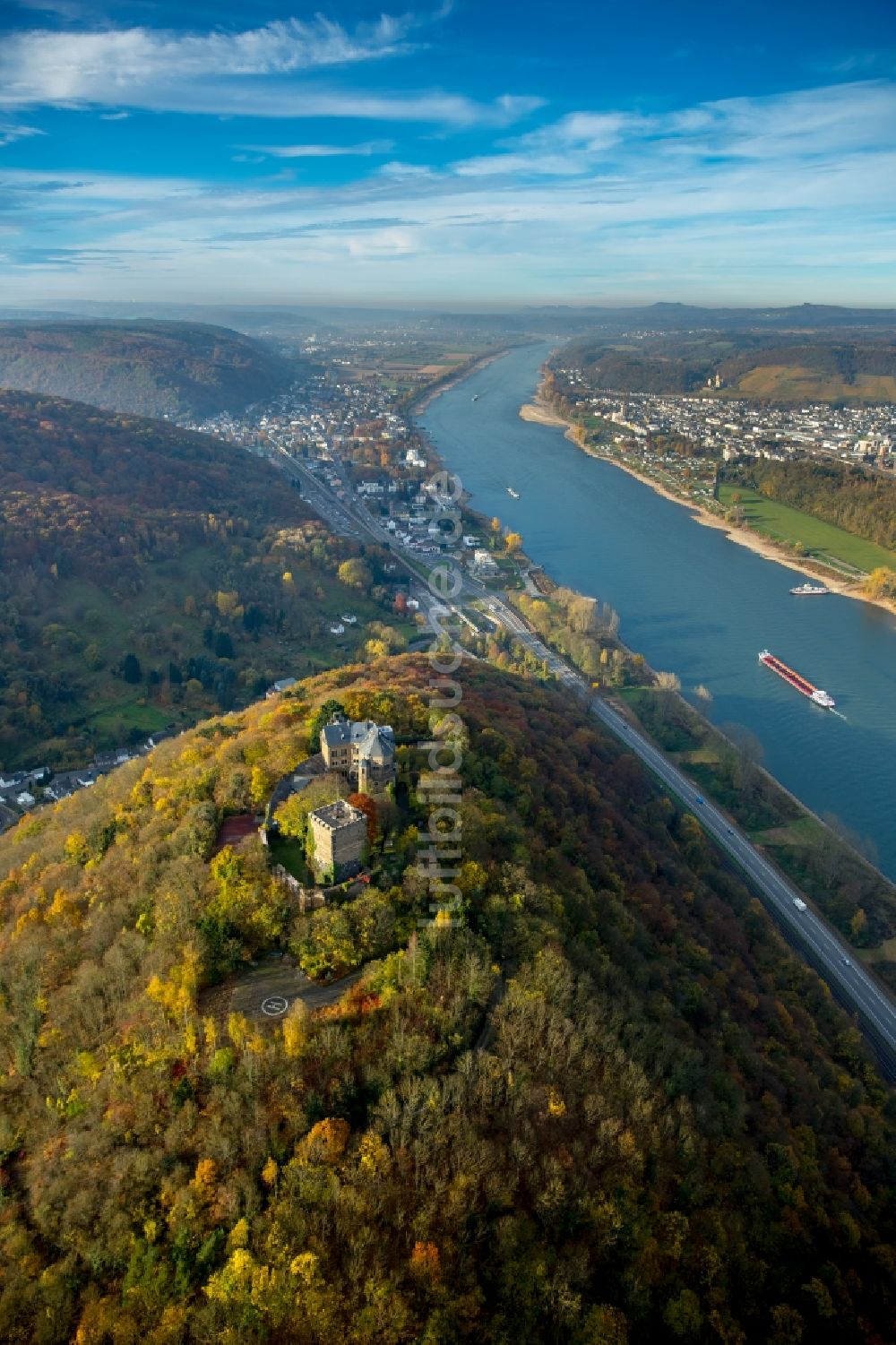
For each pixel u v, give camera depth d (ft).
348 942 416.05
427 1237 320.91
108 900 472.03
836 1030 608.19
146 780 623.77
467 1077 364.58
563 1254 331.16
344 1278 306.35
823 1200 425.28
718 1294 344.28
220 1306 294.66
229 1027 372.79
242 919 429.79
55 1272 313.53
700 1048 463.42
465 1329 302.25
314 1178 324.60
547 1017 397.60
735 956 619.26
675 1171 375.45
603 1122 367.86
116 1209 326.24
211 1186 325.21
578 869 556.51
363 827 454.40
